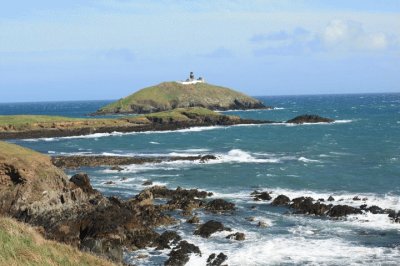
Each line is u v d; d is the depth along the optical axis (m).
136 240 36.50
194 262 32.75
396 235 37.72
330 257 32.97
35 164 42.31
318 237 37.66
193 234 39.03
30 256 18.95
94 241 34.72
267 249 34.88
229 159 81.81
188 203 48.00
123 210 40.03
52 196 40.34
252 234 38.81
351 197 50.66
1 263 17.38
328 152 87.88
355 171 66.25
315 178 62.09
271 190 55.97
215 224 39.81
